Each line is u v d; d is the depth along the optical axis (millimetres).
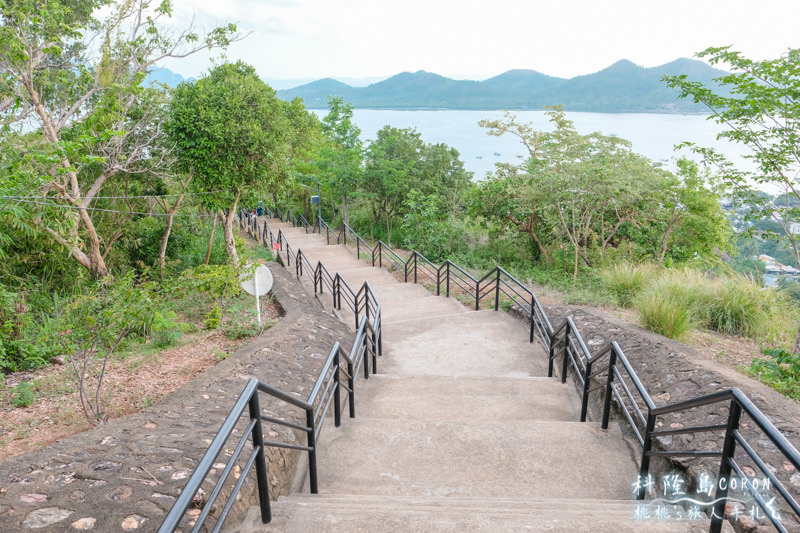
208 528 2914
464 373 7387
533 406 5898
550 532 2768
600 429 4797
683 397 4918
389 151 32781
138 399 6047
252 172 13711
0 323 8023
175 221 16625
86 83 12195
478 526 2840
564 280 13422
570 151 17078
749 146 7445
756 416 2303
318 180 29703
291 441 4367
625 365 4191
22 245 11344
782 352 5738
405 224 22500
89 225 12031
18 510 2963
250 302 11164
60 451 3740
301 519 2934
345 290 13438
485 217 18828
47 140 10133
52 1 9570
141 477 3354
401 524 2865
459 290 13461
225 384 5465
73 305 6562
